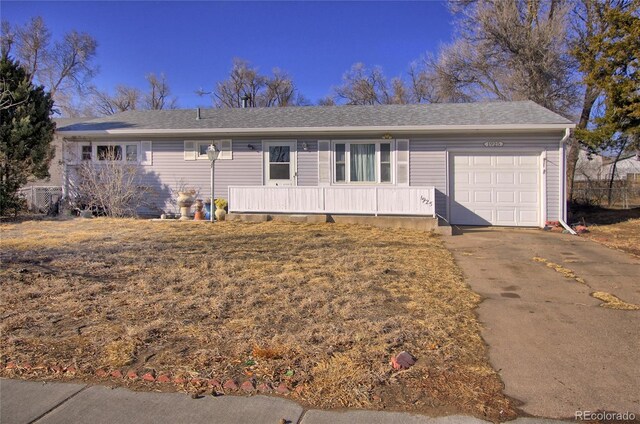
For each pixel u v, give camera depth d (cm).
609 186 2141
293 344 413
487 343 432
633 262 812
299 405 320
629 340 439
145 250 848
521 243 1026
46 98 1435
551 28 2158
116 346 409
